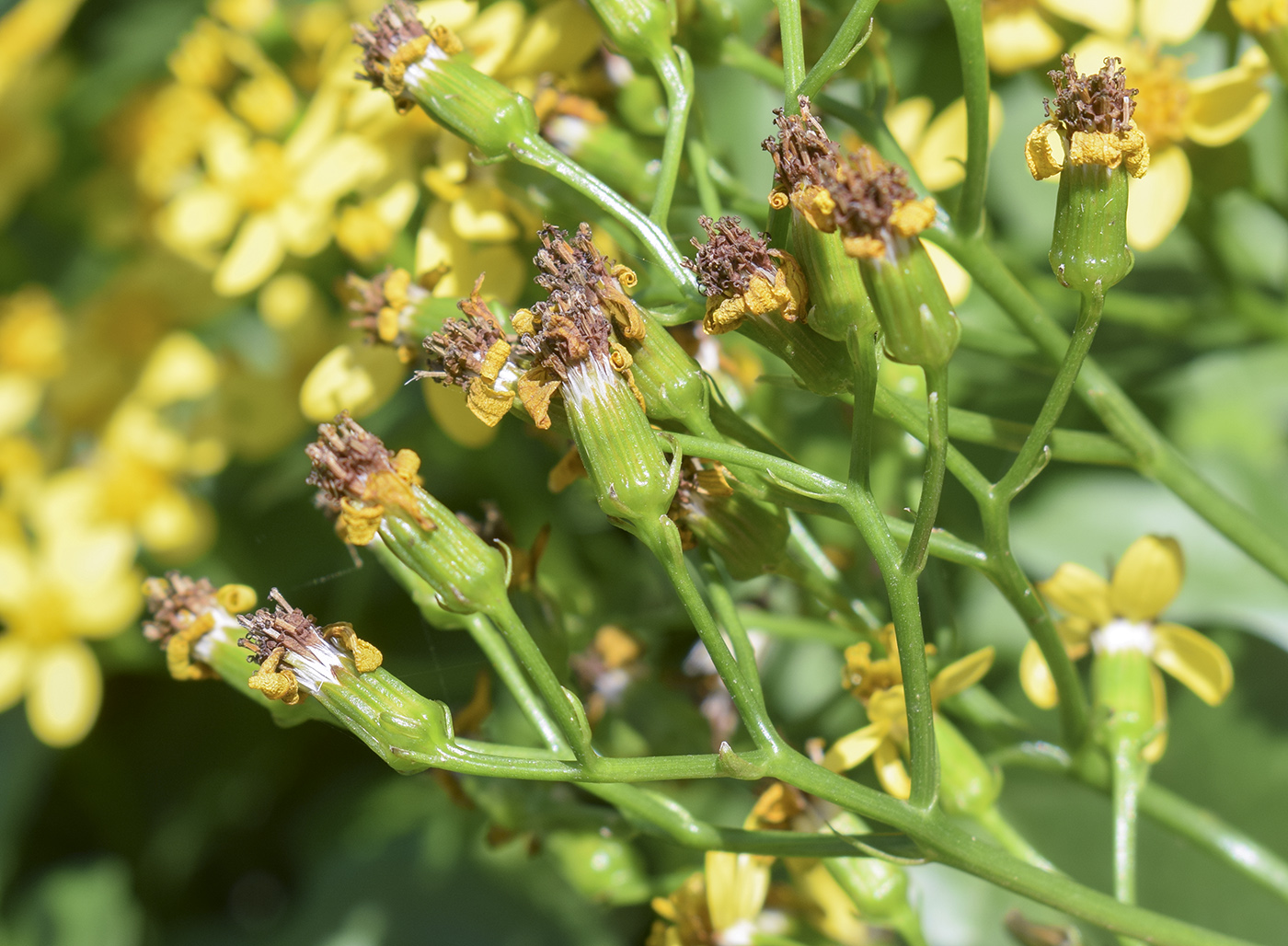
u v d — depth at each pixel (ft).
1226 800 0.90
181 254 1.11
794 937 0.83
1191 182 0.88
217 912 1.09
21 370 1.13
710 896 0.82
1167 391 0.96
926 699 0.75
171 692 1.11
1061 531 0.94
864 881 0.81
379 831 1.07
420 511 0.76
